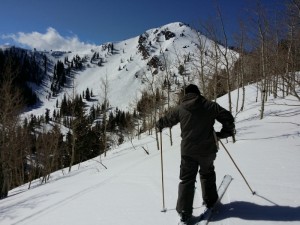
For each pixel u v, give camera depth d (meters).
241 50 18.47
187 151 4.26
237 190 5.18
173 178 6.95
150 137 31.55
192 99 4.37
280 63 7.78
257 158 7.30
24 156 29.66
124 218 4.82
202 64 17.53
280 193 4.84
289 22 8.05
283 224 3.86
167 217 4.63
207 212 4.34
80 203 6.01
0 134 20.03
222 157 8.03
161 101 23.95
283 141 8.81
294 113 13.91
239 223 4.02
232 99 26.39
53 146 29.06
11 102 20.33
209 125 4.26
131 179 7.41
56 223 5.14
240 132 12.05
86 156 40.97
